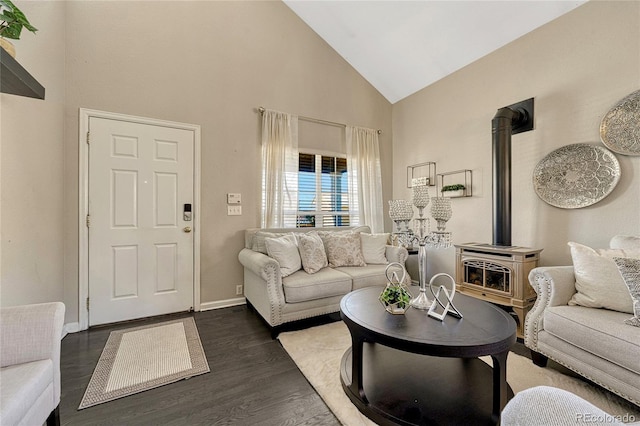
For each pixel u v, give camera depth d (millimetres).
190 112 2893
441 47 3162
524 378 1682
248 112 3209
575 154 2318
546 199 2488
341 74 3881
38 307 1207
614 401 1475
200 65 2951
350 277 2611
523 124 2672
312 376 1723
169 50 2803
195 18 2936
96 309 2484
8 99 1686
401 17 3021
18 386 969
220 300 3025
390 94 4188
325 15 3402
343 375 1636
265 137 3248
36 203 1961
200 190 2932
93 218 2475
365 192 3969
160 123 2748
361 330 1395
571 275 1807
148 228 2697
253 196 3227
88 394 1556
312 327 2492
